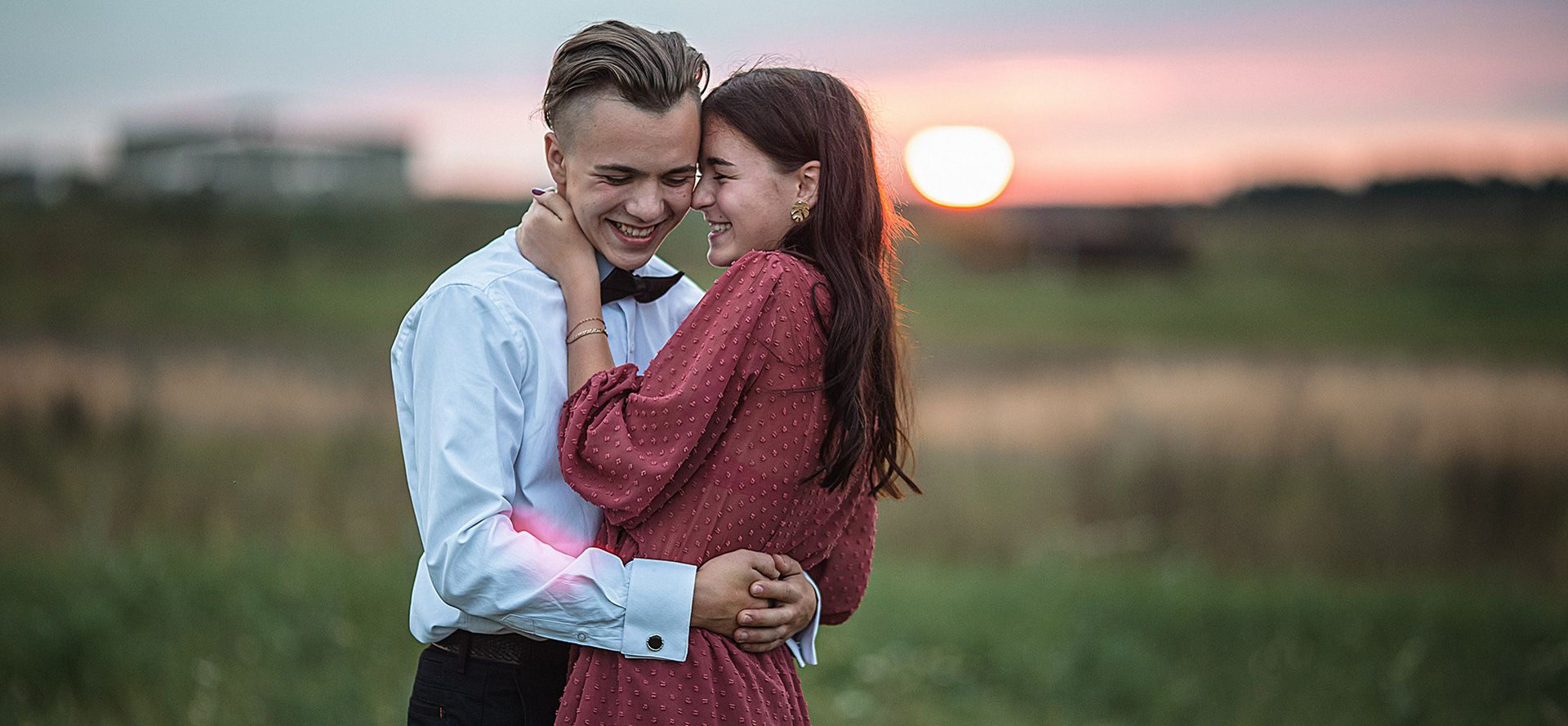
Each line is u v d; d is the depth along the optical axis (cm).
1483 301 2081
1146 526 777
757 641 214
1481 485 795
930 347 1652
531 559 202
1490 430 905
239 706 403
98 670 414
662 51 215
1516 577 720
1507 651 534
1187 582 639
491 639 220
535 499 216
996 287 2586
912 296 2433
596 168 213
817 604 224
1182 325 2027
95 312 1734
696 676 207
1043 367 1406
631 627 206
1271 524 771
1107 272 2866
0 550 584
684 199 221
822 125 221
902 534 773
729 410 209
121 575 509
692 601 207
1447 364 1312
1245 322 2038
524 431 215
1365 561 739
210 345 1323
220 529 654
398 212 2706
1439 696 484
